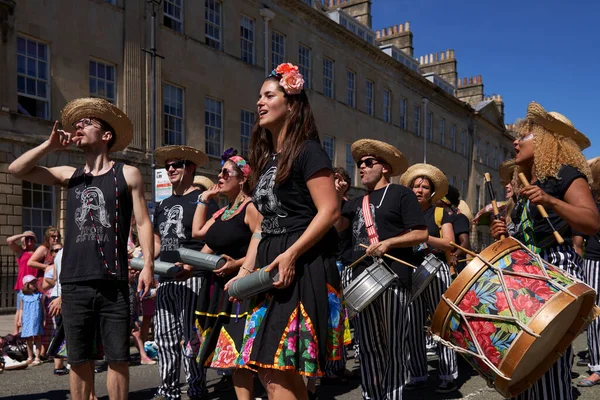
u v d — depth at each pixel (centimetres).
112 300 349
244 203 430
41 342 720
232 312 327
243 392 356
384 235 411
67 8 1436
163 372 467
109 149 378
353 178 2666
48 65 1397
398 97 3106
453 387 513
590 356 550
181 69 1752
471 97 4866
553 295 261
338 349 255
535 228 326
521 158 325
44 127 1377
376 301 398
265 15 2116
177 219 505
